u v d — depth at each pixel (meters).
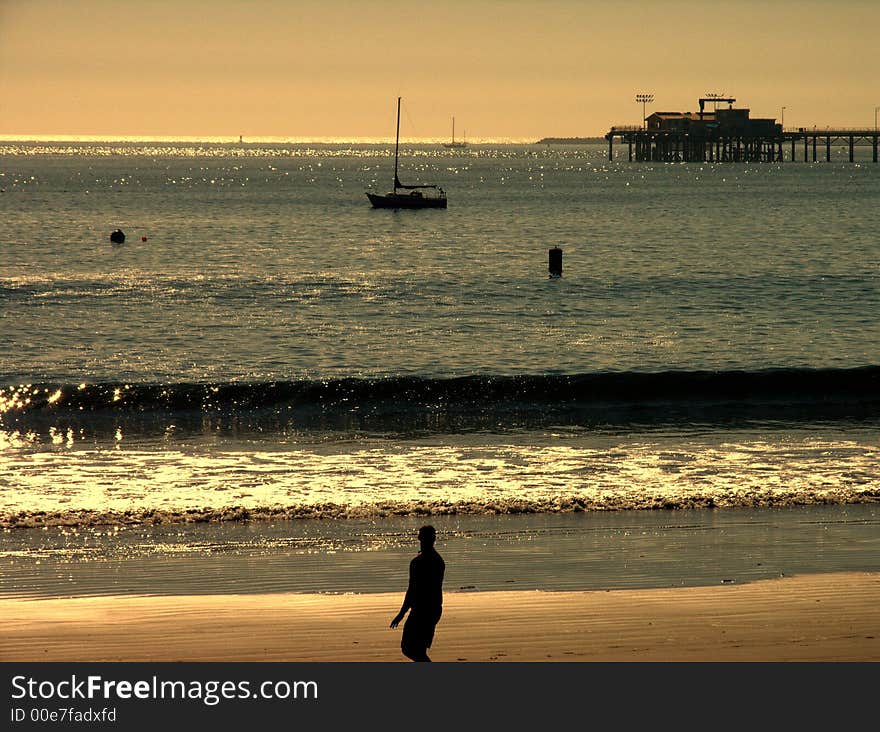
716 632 26.03
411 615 23.16
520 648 24.97
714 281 121.69
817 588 29.95
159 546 35.03
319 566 32.78
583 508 39.97
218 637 25.89
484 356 78.69
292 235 190.50
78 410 60.47
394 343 83.88
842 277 124.12
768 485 44.06
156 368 74.25
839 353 79.50
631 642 25.39
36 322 92.88
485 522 38.12
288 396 63.12
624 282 121.50
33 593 29.78
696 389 65.50
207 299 108.38
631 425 57.53
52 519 38.03
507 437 54.47
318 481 44.84
